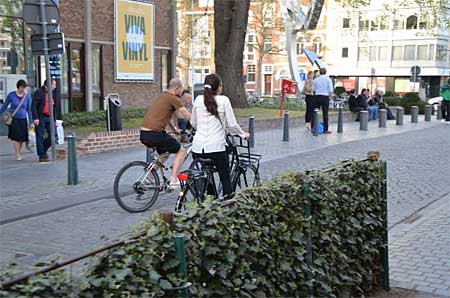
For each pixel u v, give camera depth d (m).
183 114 7.81
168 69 25.73
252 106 26.61
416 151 14.96
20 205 8.20
